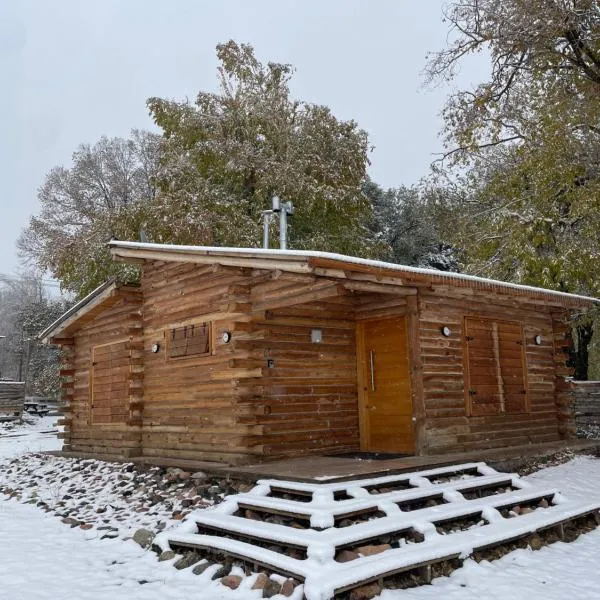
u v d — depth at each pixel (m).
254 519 7.07
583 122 13.23
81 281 22.62
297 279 8.55
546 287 14.32
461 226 17.95
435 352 10.07
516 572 6.07
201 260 9.86
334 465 8.54
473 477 8.69
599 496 8.63
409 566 5.63
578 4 11.88
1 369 54.22
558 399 12.72
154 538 7.10
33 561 6.90
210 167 22.38
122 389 12.49
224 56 23.98
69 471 11.87
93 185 30.83
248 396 9.52
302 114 24.27
